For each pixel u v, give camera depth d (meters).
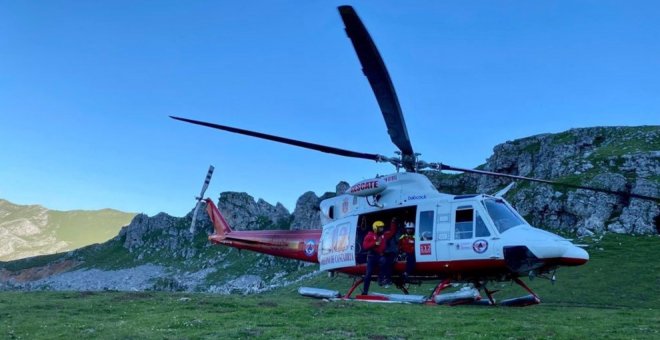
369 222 22.41
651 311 16.98
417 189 21.28
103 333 12.22
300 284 125.81
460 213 20.11
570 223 107.69
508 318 14.50
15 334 12.29
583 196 107.62
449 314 15.26
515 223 19.80
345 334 11.91
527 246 18.64
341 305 16.92
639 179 103.75
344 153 19.89
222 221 33.31
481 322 13.59
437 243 20.12
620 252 77.44
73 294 19.91
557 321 13.97
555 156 137.50
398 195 21.47
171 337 11.71
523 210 120.44
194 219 34.31
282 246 28.20
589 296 56.81
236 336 11.80
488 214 19.64
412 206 21.00
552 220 111.38
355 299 20.86
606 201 104.12
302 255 26.95
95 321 13.98
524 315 15.20
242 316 14.52
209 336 11.84
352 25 13.91
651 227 93.25
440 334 11.92
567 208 109.31
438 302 19.72
